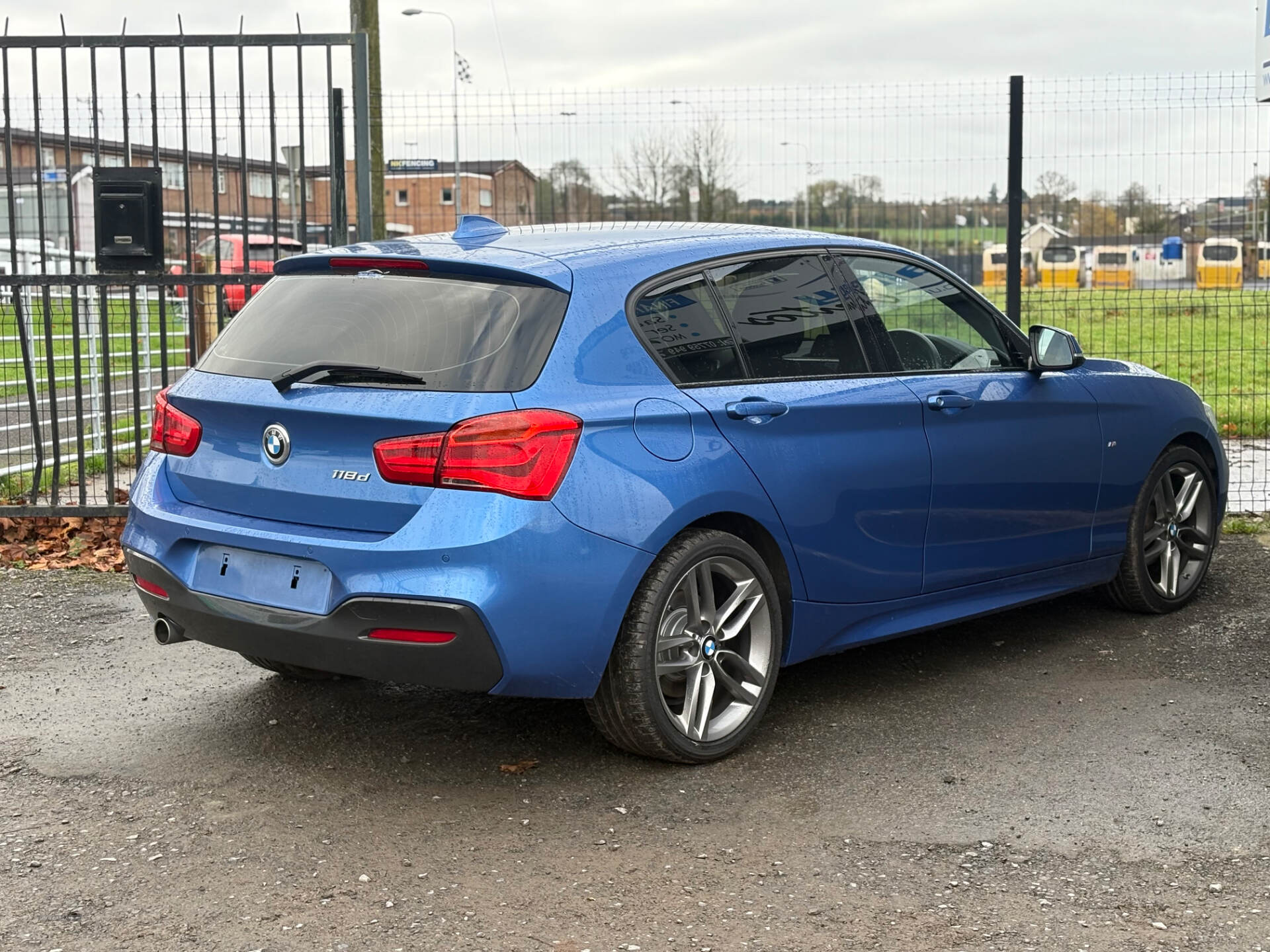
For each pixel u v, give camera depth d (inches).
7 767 172.7
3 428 414.3
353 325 164.1
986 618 244.7
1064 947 124.5
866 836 149.9
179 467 173.2
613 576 155.9
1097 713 191.3
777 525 175.3
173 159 530.0
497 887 137.9
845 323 192.1
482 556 147.9
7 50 307.4
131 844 149.1
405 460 150.5
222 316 309.0
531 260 164.4
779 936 127.1
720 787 164.7
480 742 180.4
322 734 184.2
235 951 125.1
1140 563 238.5
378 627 150.3
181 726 187.9
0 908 134.0
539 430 151.1
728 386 172.9
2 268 404.5
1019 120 349.1
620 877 139.9
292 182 330.6
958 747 177.9
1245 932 127.4
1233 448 440.1
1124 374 238.1
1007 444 208.2
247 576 161.6
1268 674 209.0
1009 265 349.4
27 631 237.5
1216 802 158.6
